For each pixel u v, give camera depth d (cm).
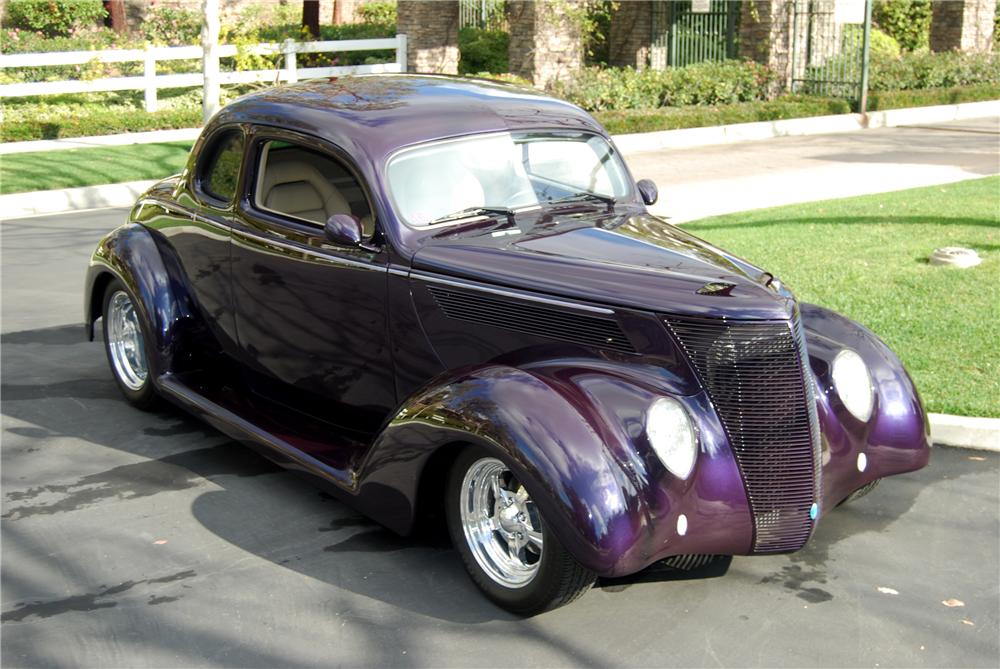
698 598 432
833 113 2250
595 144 564
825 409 457
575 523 374
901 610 423
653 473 390
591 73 2159
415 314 482
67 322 833
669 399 403
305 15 2670
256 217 552
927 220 1136
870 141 1958
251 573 452
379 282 492
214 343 609
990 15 2953
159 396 629
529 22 2094
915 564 461
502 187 516
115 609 422
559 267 448
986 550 474
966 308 796
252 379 595
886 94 2323
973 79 2634
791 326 418
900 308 796
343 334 519
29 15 2920
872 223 1128
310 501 524
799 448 421
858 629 409
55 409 646
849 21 2530
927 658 389
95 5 3012
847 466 457
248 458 578
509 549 425
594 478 377
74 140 1770
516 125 536
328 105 539
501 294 451
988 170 1538
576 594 404
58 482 543
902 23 3275
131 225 645
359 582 445
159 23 3027
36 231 1191
